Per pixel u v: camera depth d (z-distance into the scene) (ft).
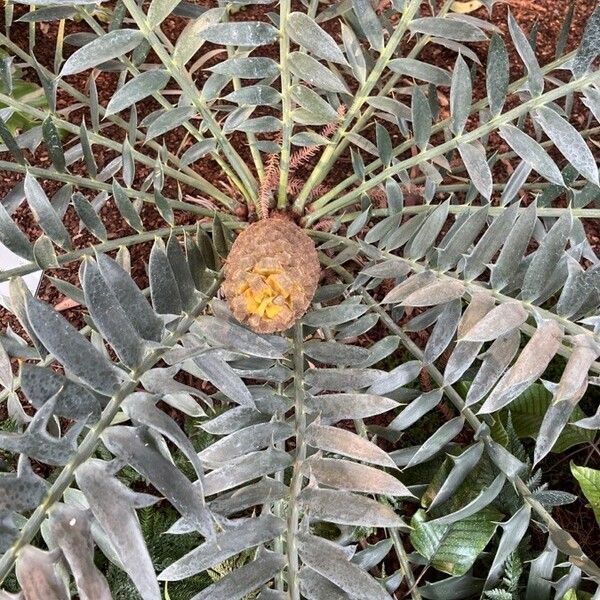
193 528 2.69
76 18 5.31
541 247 2.85
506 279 3.05
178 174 4.55
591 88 2.84
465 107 3.22
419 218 3.78
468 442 4.74
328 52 2.81
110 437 2.14
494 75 3.03
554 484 4.68
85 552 1.96
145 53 4.35
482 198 5.16
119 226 5.31
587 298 2.86
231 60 2.98
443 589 3.73
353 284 3.88
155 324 2.47
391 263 3.56
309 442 2.89
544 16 5.65
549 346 2.63
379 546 3.52
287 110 3.34
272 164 4.12
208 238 3.84
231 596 2.54
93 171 3.80
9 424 4.44
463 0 5.53
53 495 2.01
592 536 4.56
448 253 3.28
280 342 3.30
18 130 5.03
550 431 2.70
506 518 4.07
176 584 4.07
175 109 3.51
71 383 2.11
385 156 3.88
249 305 3.17
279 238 3.60
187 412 3.07
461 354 3.10
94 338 3.57
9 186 5.33
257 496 2.75
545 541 4.38
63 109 5.03
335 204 4.29
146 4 5.25
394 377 3.46
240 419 3.07
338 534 4.03
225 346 2.64
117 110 3.13
